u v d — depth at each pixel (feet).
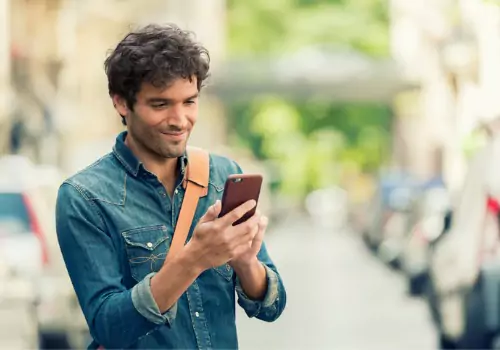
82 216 12.65
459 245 36.68
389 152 231.09
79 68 132.05
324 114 236.63
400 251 90.48
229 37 231.30
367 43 218.38
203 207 13.03
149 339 12.59
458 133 97.76
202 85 12.85
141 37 12.50
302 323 58.70
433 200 77.36
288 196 261.65
